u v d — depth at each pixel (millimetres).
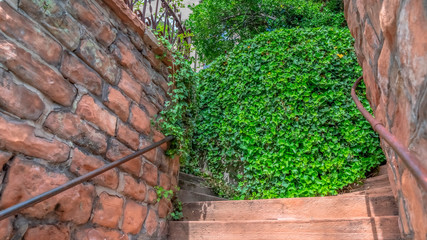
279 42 3643
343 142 3170
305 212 2311
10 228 1112
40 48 1346
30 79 1276
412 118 851
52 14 1441
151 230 2117
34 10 1341
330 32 3611
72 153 1468
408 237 1391
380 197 2162
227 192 3363
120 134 1883
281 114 3318
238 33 5730
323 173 3068
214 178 3543
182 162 2766
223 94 3803
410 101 863
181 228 2314
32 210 1212
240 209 2461
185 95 2828
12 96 1183
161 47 2469
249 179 3320
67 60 1508
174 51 2686
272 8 5328
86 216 1513
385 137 1022
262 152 3309
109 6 1921
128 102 2014
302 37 3604
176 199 2596
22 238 1159
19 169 1175
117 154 1828
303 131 3229
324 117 3246
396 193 1668
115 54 1919
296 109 3326
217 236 2193
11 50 1200
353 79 3373
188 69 2855
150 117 2297
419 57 743
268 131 3336
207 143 3746
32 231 1205
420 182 682
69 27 1541
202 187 3336
